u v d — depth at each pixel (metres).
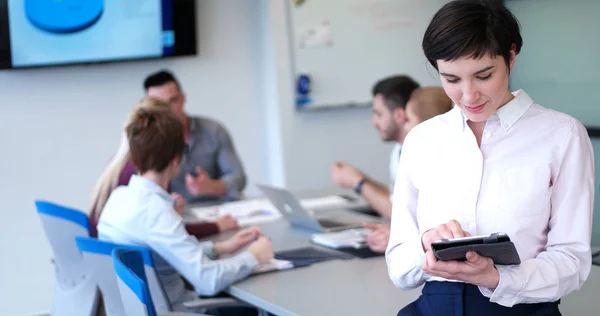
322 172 5.39
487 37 1.36
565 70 3.73
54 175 4.77
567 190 1.50
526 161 1.52
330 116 5.38
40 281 4.77
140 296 1.62
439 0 5.48
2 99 4.60
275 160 5.32
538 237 1.53
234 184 4.23
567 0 3.68
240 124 5.28
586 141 1.52
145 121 2.55
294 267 2.57
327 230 3.12
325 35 5.25
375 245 2.72
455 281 1.56
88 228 2.70
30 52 4.59
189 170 4.30
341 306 2.11
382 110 3.38
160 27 4.87
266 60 5.22
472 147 1.56
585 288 2.17
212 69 5.14
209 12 5.10
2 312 4.69
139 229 2.48
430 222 1.61
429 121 1.65
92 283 2.71
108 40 4.77
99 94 4.85
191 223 3.21
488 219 1.54
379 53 5.40
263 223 3.38
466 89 1.42
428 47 1.44
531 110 1.55
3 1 4.48
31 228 4.73
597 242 2.93
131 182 2.57
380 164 5.58
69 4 4.64
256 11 5.24
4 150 4.64
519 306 1.52
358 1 5.30
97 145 4.87
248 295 2.30
